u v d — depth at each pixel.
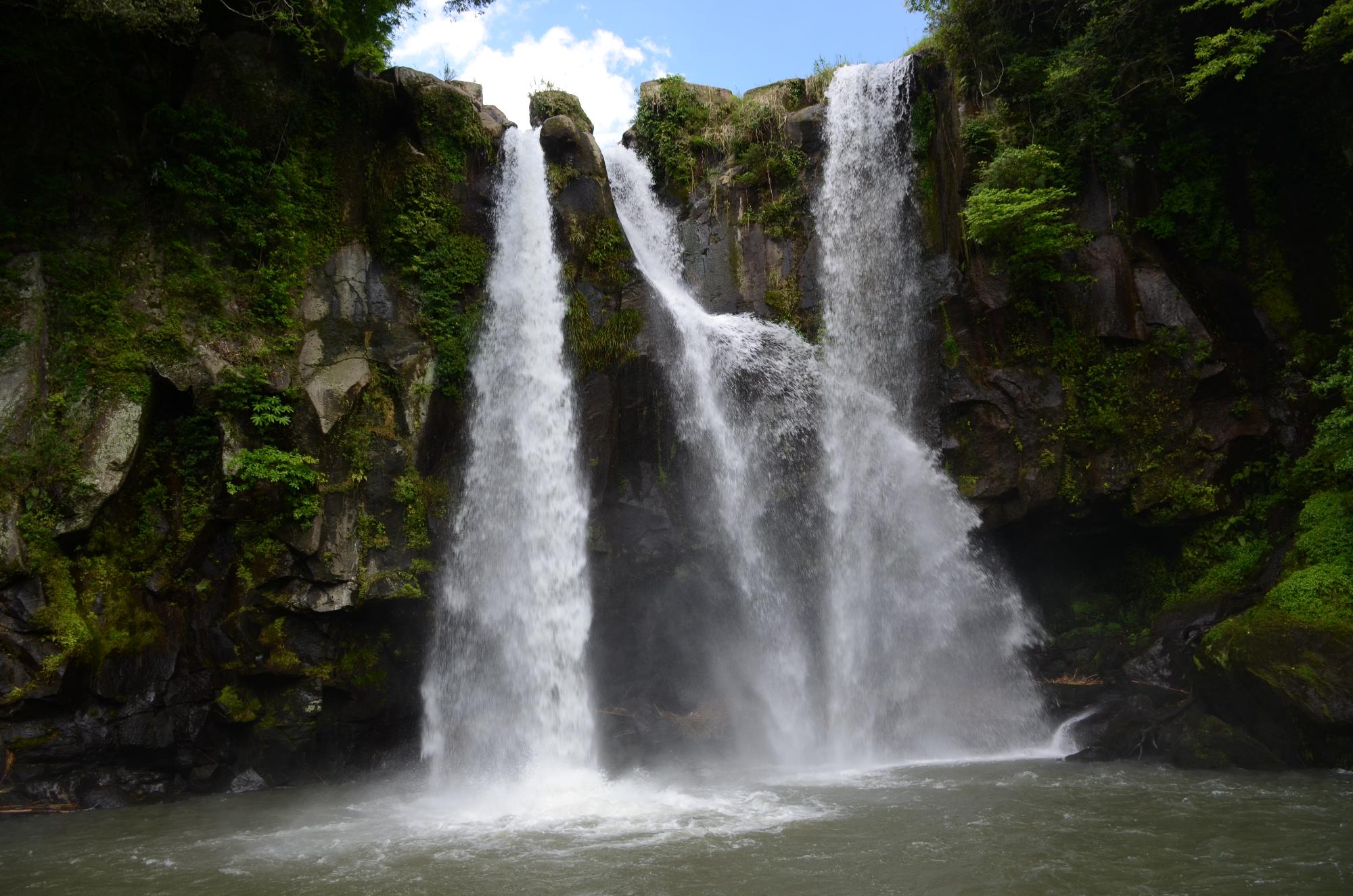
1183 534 15.87
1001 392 15.59
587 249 16.03
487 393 15.53
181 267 13.72
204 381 13.27
